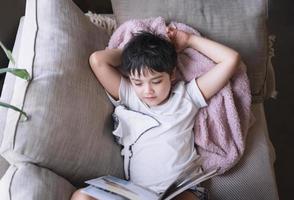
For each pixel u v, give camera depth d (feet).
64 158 3.39
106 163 3.76
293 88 6.45
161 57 3.62
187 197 3.66
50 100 3.34
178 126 3.84
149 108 3.90
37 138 3.18
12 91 3.81
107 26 5.03
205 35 4.19
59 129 3.30
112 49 4.00
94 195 3.20
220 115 3.92
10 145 3.13
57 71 3.53
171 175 3.76
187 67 4.03
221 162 3.91
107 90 3.96
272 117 6.15
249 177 3.98
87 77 3.78
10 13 4.69
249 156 4.09
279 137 5.93
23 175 3.11
